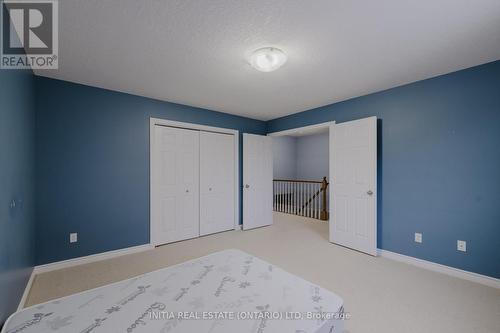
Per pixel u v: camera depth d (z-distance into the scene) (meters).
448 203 2.62
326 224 4.99
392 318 1.83
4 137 1.48
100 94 3.04
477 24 1.72
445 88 2.63
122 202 3.20
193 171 3.97
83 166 2.91
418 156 2.84
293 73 2.60
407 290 2.25
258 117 4.75
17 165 1.82
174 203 3.74
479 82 2.41
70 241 2.80
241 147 4.65
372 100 3.27
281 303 1.18
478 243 2.41
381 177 3.18
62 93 2.78
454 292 2.21
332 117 3.77
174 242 3.72
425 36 1.88
